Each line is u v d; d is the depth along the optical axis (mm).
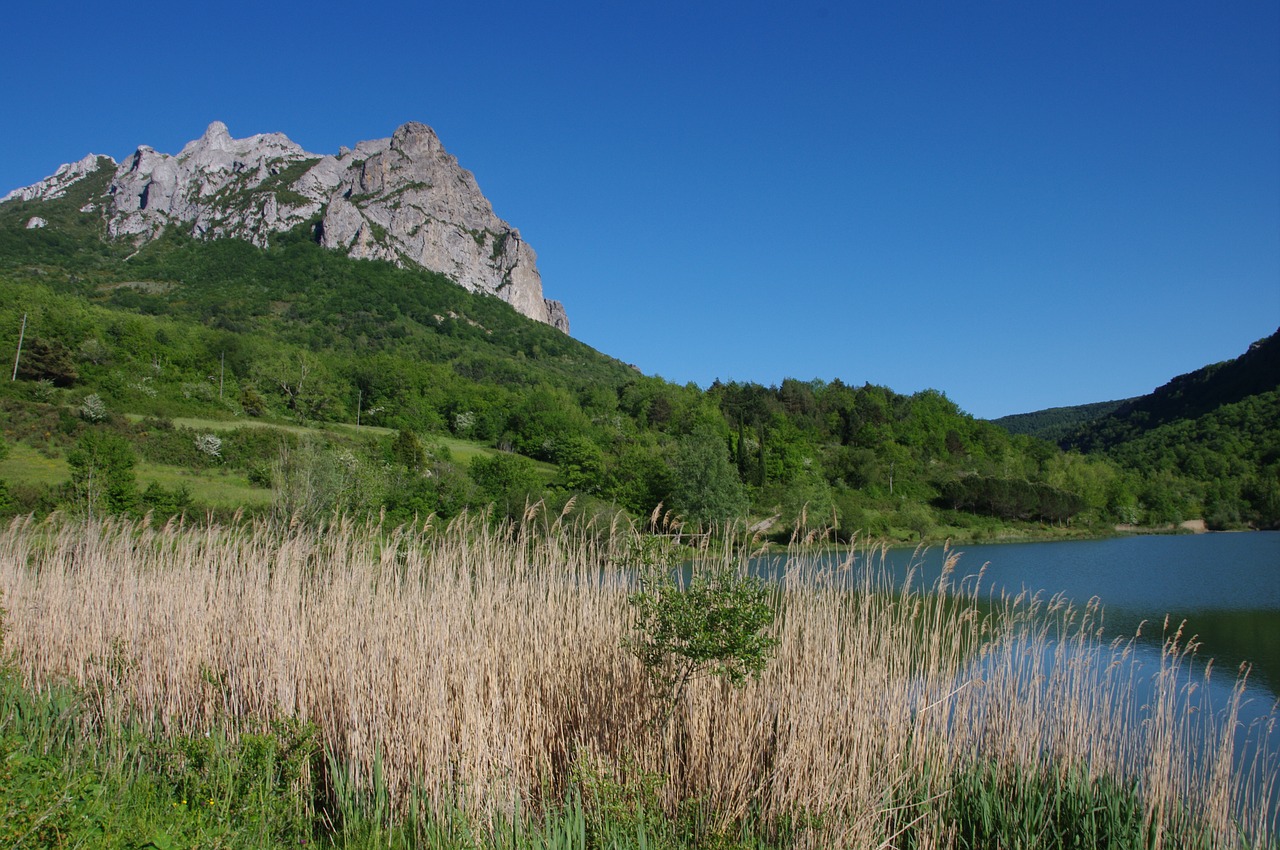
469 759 6492
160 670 9062
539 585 9125
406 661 7492
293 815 6406
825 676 7547
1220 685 15906
